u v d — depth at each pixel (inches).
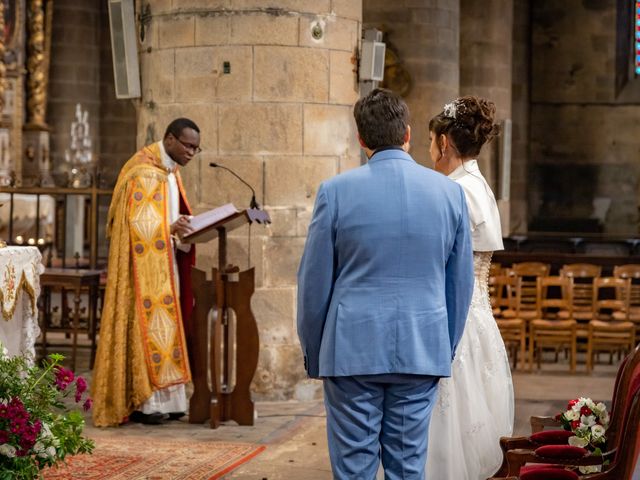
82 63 778.8
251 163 295.7
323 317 142.3
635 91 890.1
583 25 889.5
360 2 311.9
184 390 270.7
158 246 264.2
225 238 261.1
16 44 693.9
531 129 898.7
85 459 223.3
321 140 300.8
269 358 296.2
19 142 697.0
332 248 140.9
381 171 142.6
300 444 245.3
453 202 144.8
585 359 404.2
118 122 790.5
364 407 139.9
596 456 152.3
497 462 173.2
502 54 724.0
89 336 358.9
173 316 264.1
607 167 896.3
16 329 226.5
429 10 604.4
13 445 155.6
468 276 146.7
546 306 381.1
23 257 224.4
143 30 309.6
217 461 224.8
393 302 139.0
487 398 173.2
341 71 304.7
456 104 174.4
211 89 296.7
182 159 271.1
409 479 140.9
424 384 141.3
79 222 636.1
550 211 901.8
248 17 293.9
